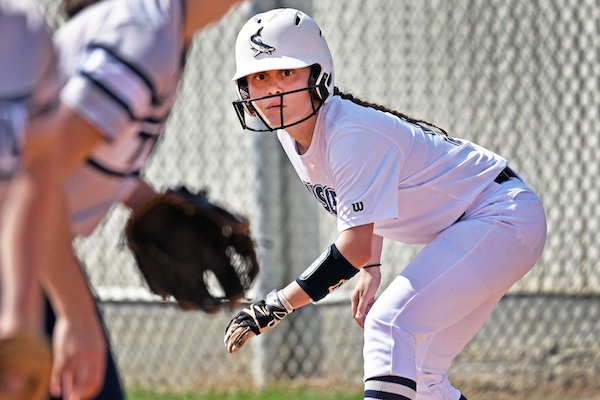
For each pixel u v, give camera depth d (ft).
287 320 69.87
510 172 44.73
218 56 83.87
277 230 68.44
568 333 75.10
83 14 26.86
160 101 26.84
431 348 43.55
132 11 26.18
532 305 79.36
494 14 83.87
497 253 42.45
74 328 25.40
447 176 43.01
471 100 84.69
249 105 42.65
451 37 84.84
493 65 84.02
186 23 27.43
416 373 42.06
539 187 83.82
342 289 76.38
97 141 25.57
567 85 82.69
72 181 27.58
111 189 28.32
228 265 30.94
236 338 42.83
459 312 42.27
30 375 22.49
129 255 82.28
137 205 31.68
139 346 76.84
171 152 86.17
